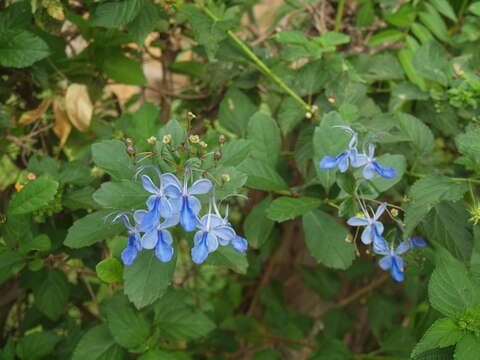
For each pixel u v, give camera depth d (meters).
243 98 0.50
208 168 0.35
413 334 0.57
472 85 0.46
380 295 0.66
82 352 0.41
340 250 0.40
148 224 0.30
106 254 0.50
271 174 0.41
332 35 0.47
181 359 0.44
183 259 0.68
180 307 0.44
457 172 0.50
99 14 0.43
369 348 0.73
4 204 0.52
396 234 0.43
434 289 0.32
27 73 0.50
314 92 0.48
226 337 0.62
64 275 0.47
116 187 0.34
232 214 0.69
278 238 0.70
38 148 0.57
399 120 0.44
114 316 0.41
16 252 0.42
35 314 0.53
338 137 0.39
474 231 0.38
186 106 0.61
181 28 0.55
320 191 0.42
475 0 0.58
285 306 0.72
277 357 0.61
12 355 0.45
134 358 0.46
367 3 0.56
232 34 0.49
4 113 0.49
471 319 0.31
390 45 0.56
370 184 0.39
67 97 0.50
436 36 0.58
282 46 0.55
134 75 0.54
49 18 0.48
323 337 0.68
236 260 0.37
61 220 0.48
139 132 0.45
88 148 0.54
